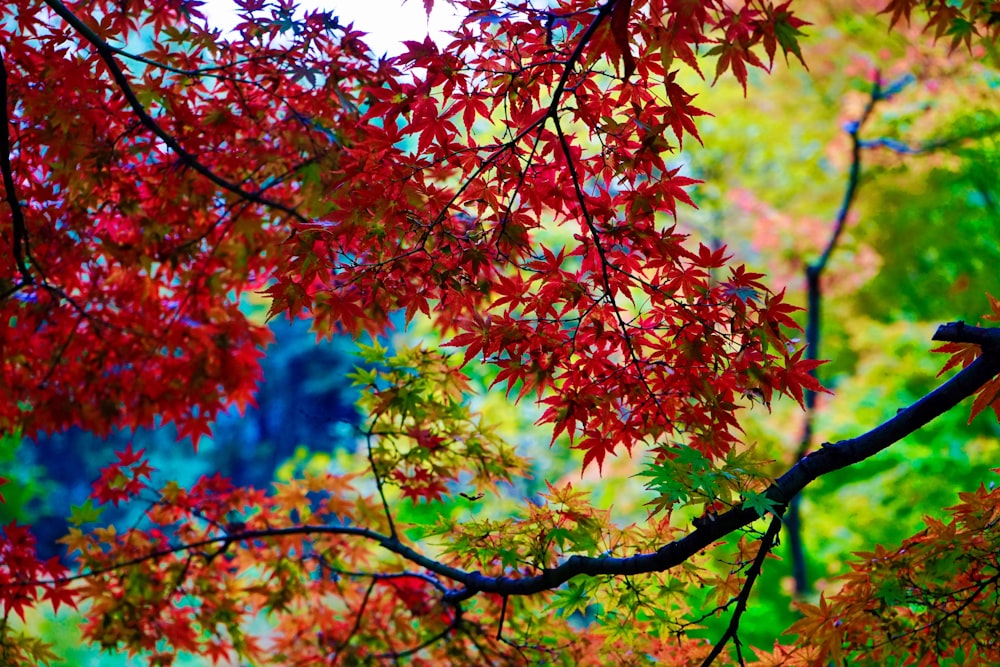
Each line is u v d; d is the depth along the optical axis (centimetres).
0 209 376
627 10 217
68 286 437
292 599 466
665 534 336
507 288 287
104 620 434
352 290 305
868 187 891
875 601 297
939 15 238
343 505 459
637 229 272
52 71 350
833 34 823
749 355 270
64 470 2023
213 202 430
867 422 828
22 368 447
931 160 824
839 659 298
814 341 873
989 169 811
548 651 395
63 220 407
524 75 277
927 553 289
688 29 228
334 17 353
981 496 292
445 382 392
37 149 384
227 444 2322
